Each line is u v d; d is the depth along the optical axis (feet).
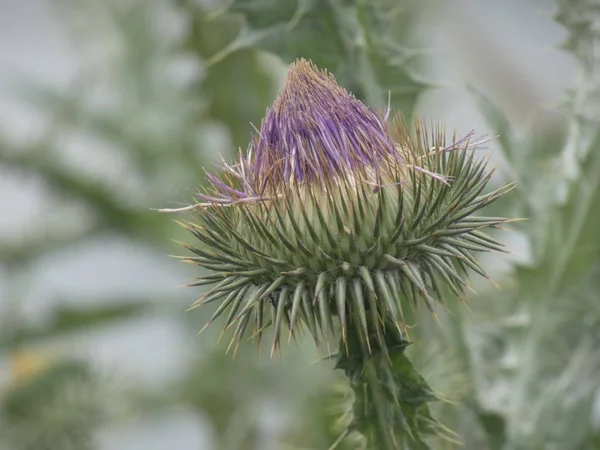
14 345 1.67
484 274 0.87
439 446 1.04
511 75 1.66
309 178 0.88
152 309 1.73
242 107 1.33
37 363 1.51
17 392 1.46
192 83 1.34
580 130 1.10
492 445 1.06
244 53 1.31
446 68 1.64
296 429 1.34
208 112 1.34
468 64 1.65
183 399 1.56
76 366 1.50
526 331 1.11
